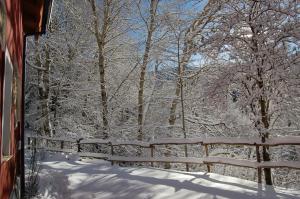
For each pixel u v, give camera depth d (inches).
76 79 808.9
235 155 575.8
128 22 733.3
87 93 782.5
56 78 797.9
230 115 502.0
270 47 359.3
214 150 607.2
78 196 338.6
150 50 699.4
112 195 333.7
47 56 798.5
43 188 340.5
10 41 183.8
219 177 364.5
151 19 669.3
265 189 322.7
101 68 711.1
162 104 740.0
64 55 794.2
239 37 380.2
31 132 796.0
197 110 707.4
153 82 745.0
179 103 714.8
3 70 150.9
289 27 356.2
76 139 543.2
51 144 749.9
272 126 428.5
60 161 478.0
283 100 377.7
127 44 758.5
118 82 780.0
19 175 321.7
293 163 310.5
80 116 823.7
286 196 302.0
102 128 753.6
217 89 392.8
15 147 263.9
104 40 721.6
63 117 824.9
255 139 329.7
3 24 142.6
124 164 559.5
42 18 346.3
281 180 540.7
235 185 334.6
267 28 364.5
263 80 370.9
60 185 353.4
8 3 169.6
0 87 141.6
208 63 614.9
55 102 824.3
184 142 388.2
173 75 714.2
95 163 467.5
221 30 383.9
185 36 645.3
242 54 380.8
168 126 674.2
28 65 810.2
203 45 403.5
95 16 697.0
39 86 800.9
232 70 378.3
